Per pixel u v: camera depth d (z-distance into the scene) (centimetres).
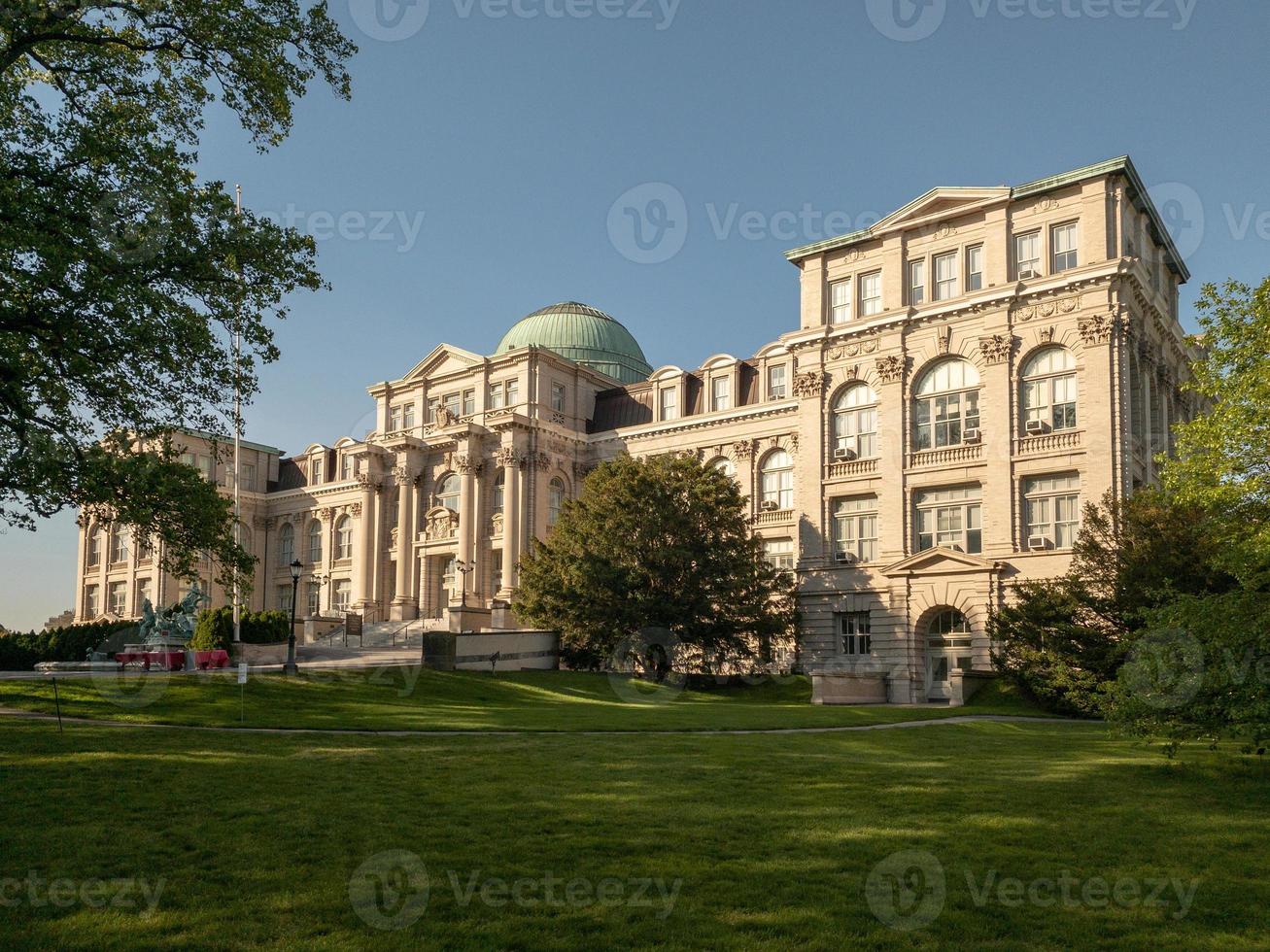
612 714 3272
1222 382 2802
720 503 5100
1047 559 4669
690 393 7012
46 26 2133
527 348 7025
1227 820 1484
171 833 1342
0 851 1249
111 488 2102
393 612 7362
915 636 5022
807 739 2531
